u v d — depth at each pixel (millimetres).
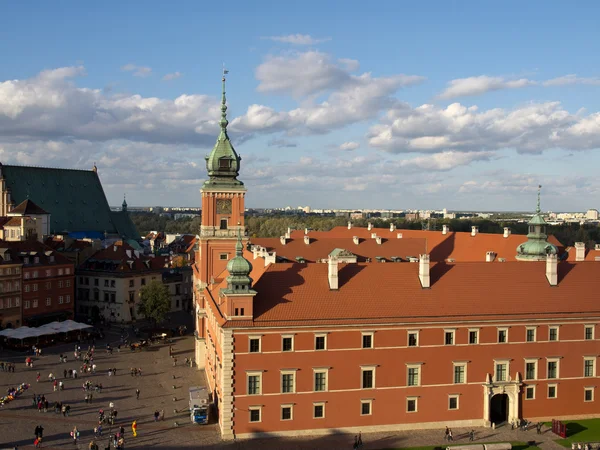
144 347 138750
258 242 142875
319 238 156500
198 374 116000
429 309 87750
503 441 82562
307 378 83438
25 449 78938
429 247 150500
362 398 84812
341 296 87625
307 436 83312
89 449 78938
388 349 85375
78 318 173250
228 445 80000
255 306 84188
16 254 153875
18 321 150875
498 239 136875
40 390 105250
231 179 121500
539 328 89875
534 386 89938
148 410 94875
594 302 93375
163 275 193500
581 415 91500
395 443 81125
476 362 88000
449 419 87250
